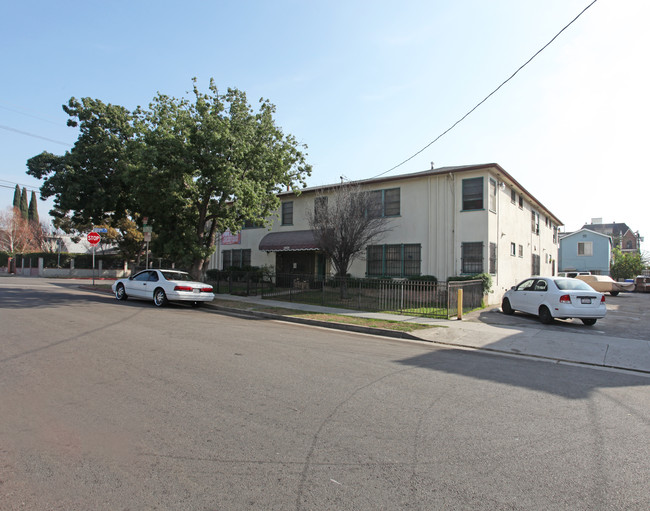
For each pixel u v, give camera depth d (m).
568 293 11.72
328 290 18.06
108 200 20.36
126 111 21.56
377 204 19.53
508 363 7.63
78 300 15.54
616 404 5.27
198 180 16.69
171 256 18.94
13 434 3.83
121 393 5.02
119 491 2.96
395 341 9.75
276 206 19.78
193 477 3.18
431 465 3.47
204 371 6.09
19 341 7.71
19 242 44.09
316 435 4.00
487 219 17.97
